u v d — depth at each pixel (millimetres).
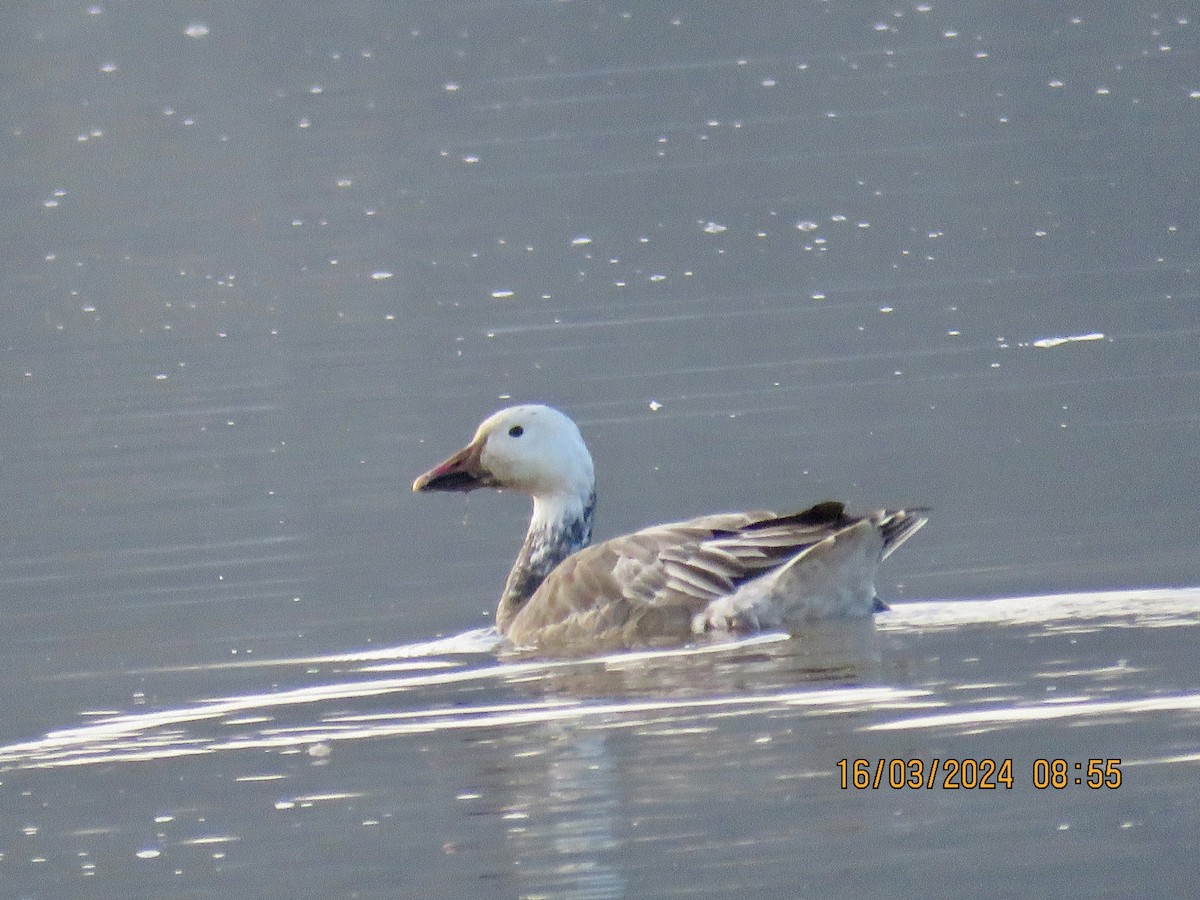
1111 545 13375
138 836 9320
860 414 17812
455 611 13438
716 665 10789
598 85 34156
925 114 30469
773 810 8875
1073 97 30438
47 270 26812
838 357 19781
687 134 30812
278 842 9086
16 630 13602
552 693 10688
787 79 33344
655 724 9938
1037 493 14914
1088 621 11180
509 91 34406
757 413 18188
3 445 19109
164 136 33531
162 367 21750
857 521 11266
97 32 40281
